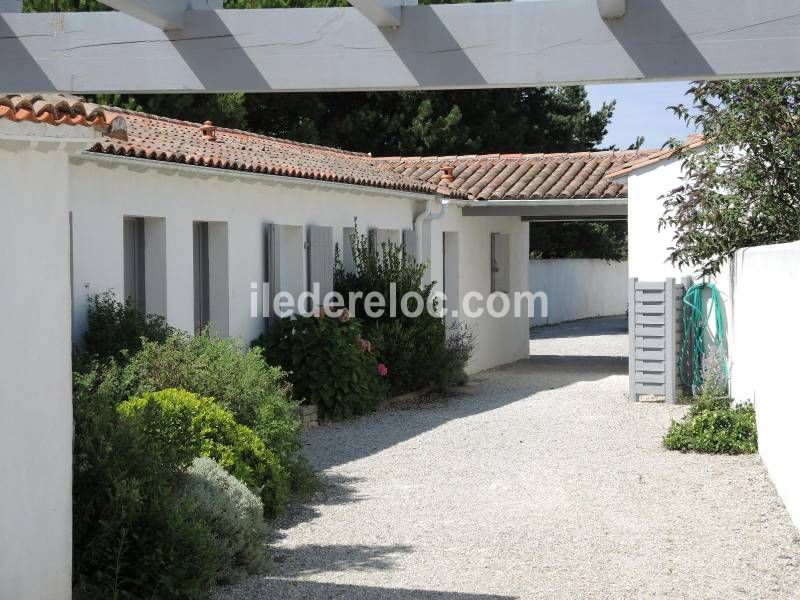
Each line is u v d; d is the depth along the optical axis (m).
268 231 13.66
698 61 5.86
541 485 9.86
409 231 17.56
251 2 24.41
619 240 39.69
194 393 9.02
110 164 10.43
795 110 12.91
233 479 7.43
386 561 7.27
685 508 8.86
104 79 6.46
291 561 7.27
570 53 6.00
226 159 12.12
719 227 13.42
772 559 7.30
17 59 6.55
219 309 12.87
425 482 10.02
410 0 6.14
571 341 27.84
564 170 20.28
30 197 5.40
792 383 8.28
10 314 5.23
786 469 8.67
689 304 15.62
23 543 5.30
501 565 7.18
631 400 15.77
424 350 16.31
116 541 6.00
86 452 6.14
